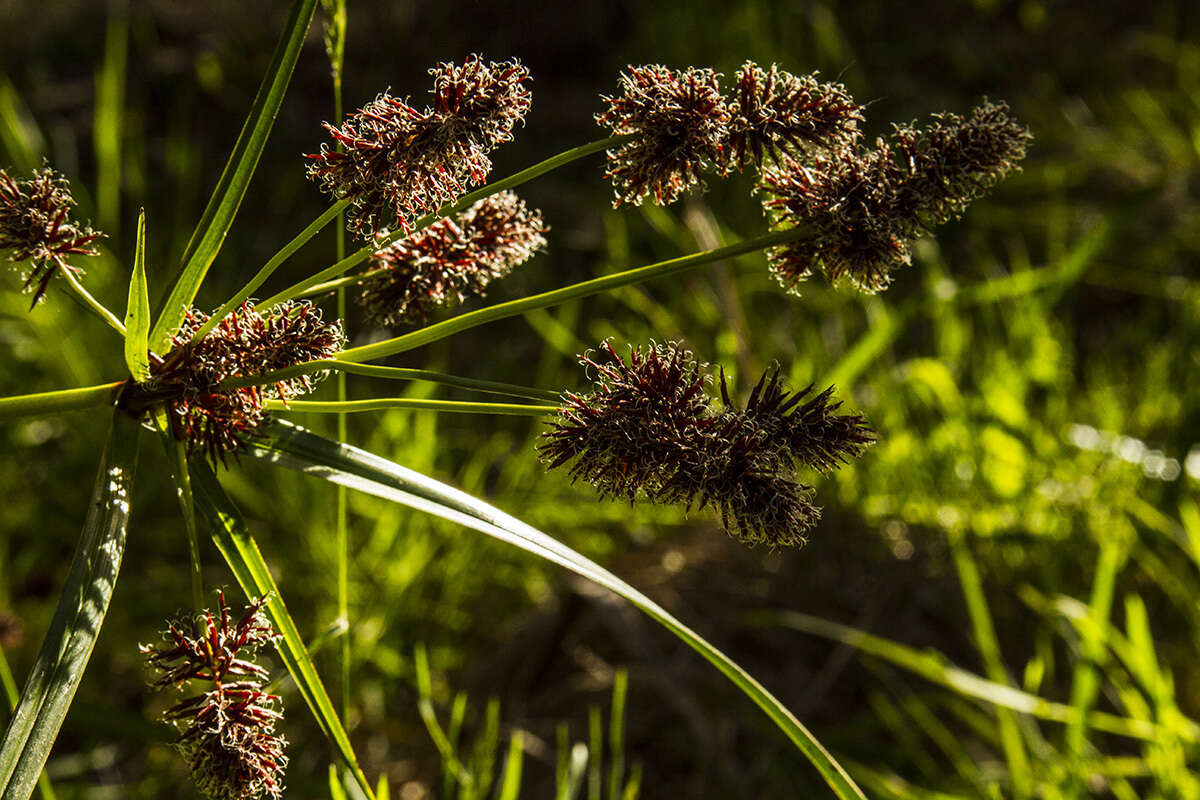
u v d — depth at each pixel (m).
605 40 2.02
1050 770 0.78
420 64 1.98
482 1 2.04
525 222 0.61
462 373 1.41
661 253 1.49
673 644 1.00
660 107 0.57
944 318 1.21
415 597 1.04
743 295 1.35
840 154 0.58
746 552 1.07
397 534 1.05
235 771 0.57
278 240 1.66
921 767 0.86
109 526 0.58
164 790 0.94
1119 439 1.07
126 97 1.92
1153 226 1.57
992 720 0.91
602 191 1.72
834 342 1.29
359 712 0.99
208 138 1.89
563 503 1.14
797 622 0.94
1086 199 1.65
